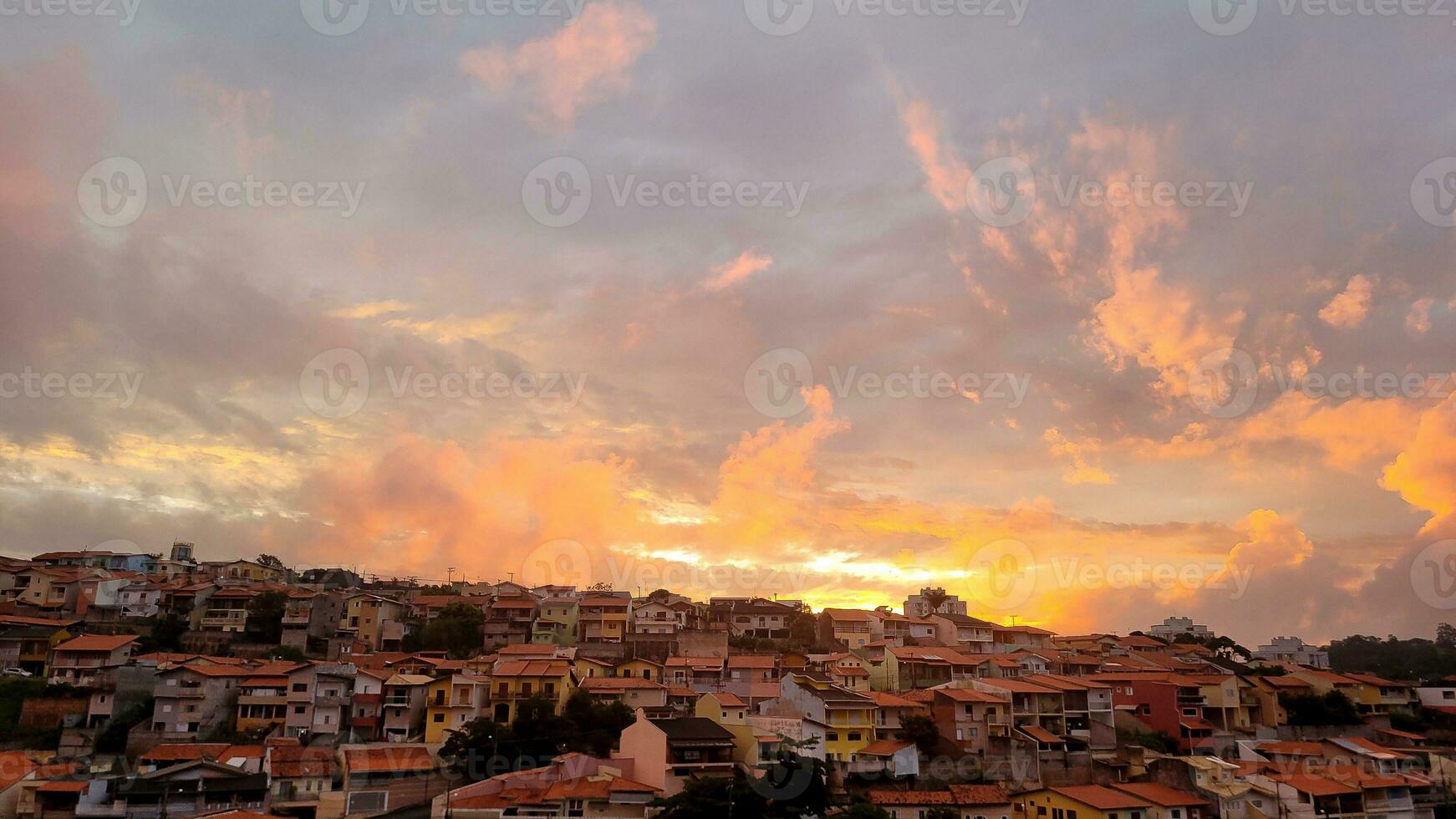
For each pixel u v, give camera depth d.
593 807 66.50
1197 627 160.75
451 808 66.75
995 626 127.75
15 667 93.94
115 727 82.75
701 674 98.50
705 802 62.91
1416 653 167.75
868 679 103.94
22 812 65.69
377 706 85.88
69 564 131.38
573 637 122.75
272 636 110.62
